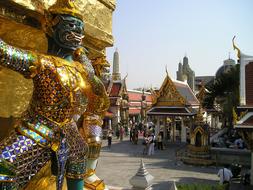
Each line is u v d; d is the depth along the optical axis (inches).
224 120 1475.1
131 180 368.2
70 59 99.0
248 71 768.9
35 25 107.4
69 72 92.4
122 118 2007.9
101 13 146.3
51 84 88.0
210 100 1232.2
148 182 363.3
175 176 731.4
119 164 885.8
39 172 93.2
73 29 93.8
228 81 1184.2
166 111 1343.5
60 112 90.2
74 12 93.8
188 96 1514.5
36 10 101.0
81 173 101.5
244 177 684.7
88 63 111.7
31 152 86.0
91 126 137.2
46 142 88.2
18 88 135.1
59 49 96.8
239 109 749.3
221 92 1207.6
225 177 595.2
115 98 1952.5
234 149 928.3
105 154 1075.3
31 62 85.0
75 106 93.9
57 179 93.4
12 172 82.7
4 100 132.4
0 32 110.3
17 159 83.7
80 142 99.7
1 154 82.8
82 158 101.4
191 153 918.4
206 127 926.4
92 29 137.9
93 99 128.6
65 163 94.0
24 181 86.2
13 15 99.8
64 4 93.9
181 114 1299.2
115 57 2847.0
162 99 1376.7
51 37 97.6
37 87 88.7
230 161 903.7
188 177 721.6
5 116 134.1
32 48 121.3
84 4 132.6
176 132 1702.8
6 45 80.7
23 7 97.7
